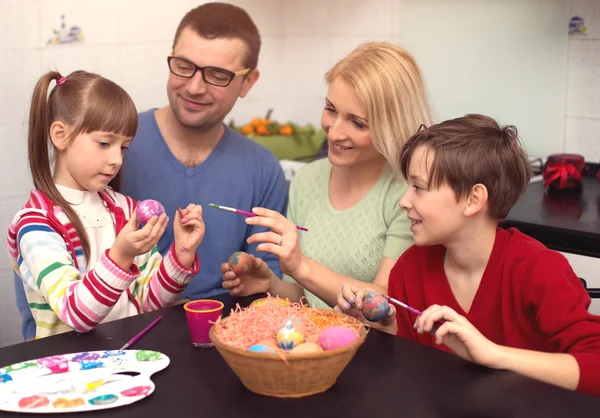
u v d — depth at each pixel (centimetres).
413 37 310
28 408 112
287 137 314
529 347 149
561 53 276
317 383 116
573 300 138
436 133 147
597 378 126
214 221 212
